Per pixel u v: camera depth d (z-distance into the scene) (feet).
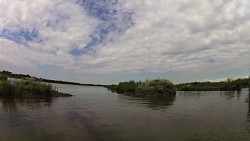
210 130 31.30
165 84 91.40
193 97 78.79
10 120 36.47
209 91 109.09
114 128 32.30
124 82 126.52
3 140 26.30
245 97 75.15
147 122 36.22
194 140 26.96
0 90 72.18
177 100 69.56
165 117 40.52
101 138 27.71
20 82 81.97
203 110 48.32
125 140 27.07
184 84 140.36
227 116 41.19
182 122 36.19
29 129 31.04
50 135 28.53
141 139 27.40
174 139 27.43
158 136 28.60
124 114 43.65
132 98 78.64
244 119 38.45
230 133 29.73
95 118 39.34
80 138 27.58
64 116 40.83
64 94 87.71
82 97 82.43
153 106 55.47
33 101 63.10
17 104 55.72
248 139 27.30
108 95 93.86
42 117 39.47
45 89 78.48
